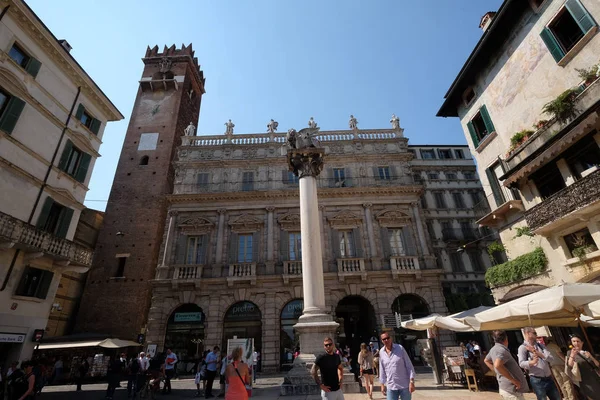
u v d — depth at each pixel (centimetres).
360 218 2831
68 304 3095
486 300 3350
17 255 1688
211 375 1397
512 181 1728
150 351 2403
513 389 630
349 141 3219
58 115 2025
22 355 1684
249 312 2578
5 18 1719
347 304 2838
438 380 1413
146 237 3212
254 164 3134
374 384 1512
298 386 1212
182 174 3106
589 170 1412
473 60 2097
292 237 2838
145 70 4331
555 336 1559
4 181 1661
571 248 1527
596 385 776
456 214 3925
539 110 1694
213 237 2830
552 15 1606
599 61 1387
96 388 1941
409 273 2605
